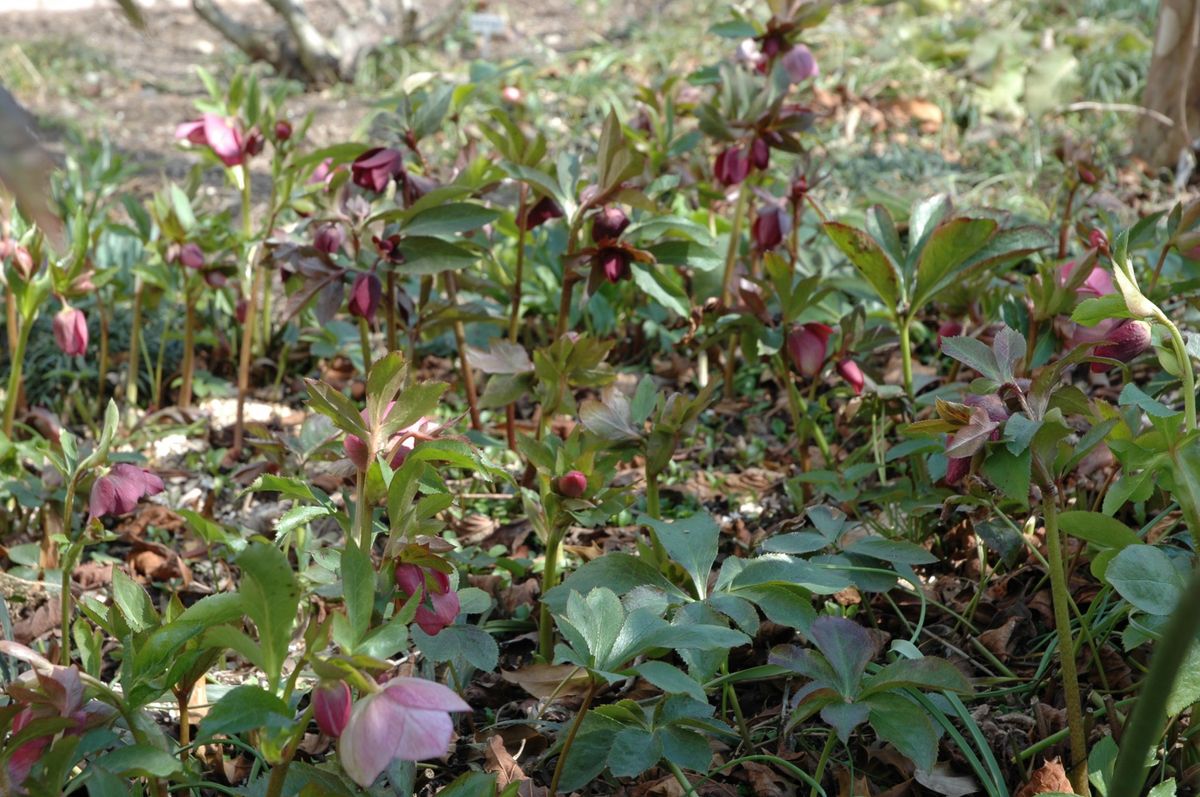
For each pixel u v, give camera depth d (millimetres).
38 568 1748
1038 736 1479
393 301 1797
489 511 1868
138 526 1837
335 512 1425
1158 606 1326
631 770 1394
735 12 1980
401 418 1374
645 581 1513
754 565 1500
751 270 1999
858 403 1748
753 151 1899
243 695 1274
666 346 2180
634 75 3480
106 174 2395
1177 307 2008
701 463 1975
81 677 1317
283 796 1375
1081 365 1994
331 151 1874
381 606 1386
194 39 4445
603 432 1607
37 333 2156
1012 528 1576
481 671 1621
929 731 1360
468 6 4438
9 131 756
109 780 1278
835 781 1486
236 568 1799
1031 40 3428
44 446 1707
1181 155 2615
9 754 1285
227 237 2031
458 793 1342
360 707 1214
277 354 2209
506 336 2154
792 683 1576
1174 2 2598
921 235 1708
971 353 1387
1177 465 1361
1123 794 1126
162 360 2158
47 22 4621
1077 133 2916
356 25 3746
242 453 2010
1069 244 2291
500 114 1762
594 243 1803
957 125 3086
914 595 1646
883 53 3453
